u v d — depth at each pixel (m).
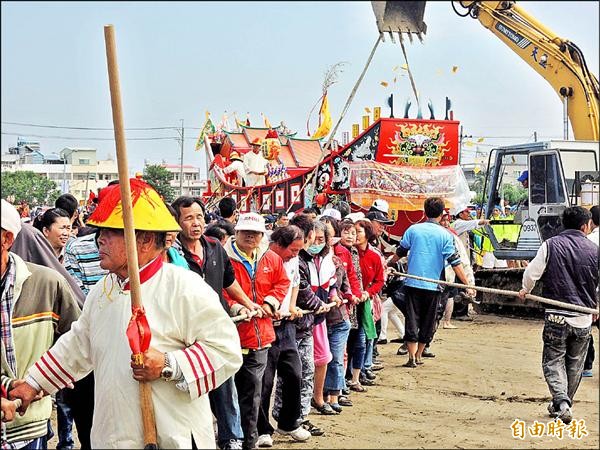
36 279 4.62
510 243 15.38
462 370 9.84
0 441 4.23
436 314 10.15
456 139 15.30
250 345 6.09
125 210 3.66
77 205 7.75
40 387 4.09
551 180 14.45
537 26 16.16
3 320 4.32
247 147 24.11
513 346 11.59
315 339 7.43
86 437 5.66
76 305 4.77
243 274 6.25
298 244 6.56
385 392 8.66
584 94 15.48
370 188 14.94
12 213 4.29
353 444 6.62
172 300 3.81
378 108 15.22
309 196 16.75
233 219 11.17
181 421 3.79
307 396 6.96
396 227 15.40
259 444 6.52
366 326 8.59
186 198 5.80
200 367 3.76
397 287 10.72
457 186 15.18
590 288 7.18
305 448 6.51
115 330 3.83
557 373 7.25
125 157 3.64
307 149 24.36
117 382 3.77
